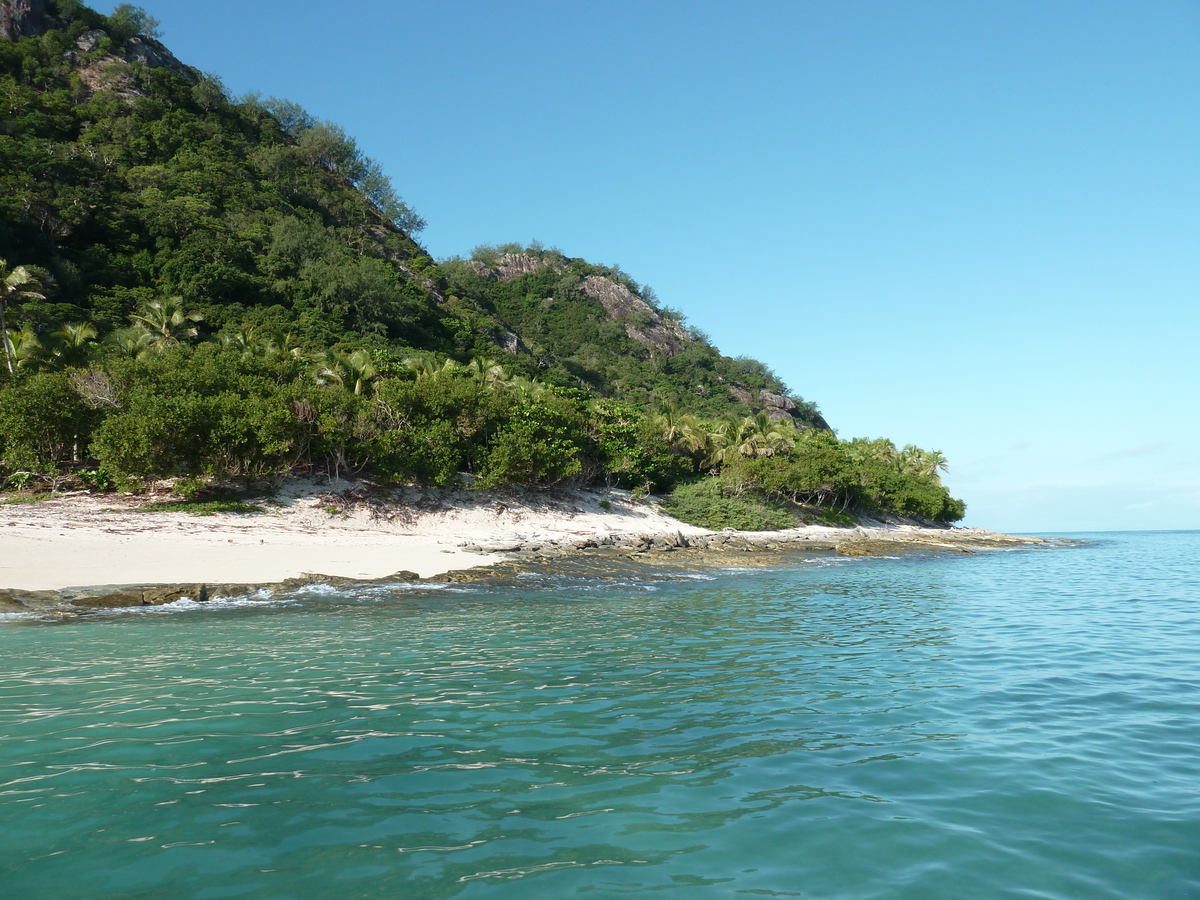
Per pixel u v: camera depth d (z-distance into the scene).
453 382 44.81
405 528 35.56
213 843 5.27
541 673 11.31
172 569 22.84
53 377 33.50
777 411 158.75
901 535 64.25
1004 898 4.57
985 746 7.71
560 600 21.36
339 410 36.84
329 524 33.81
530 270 197.00
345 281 87.81
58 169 81.81
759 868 4.96
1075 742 7.87
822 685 10.55
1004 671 11.59
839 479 60.31
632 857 5.11
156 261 77.94
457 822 5.68
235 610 18.42
